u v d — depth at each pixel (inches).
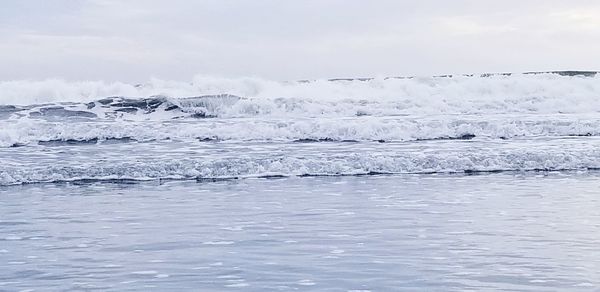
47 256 352.5
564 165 685.3
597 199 509.0
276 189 575.8
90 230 418.0
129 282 302.2
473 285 290.2
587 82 1210.0
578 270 312.0
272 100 1086.4
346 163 672.4
